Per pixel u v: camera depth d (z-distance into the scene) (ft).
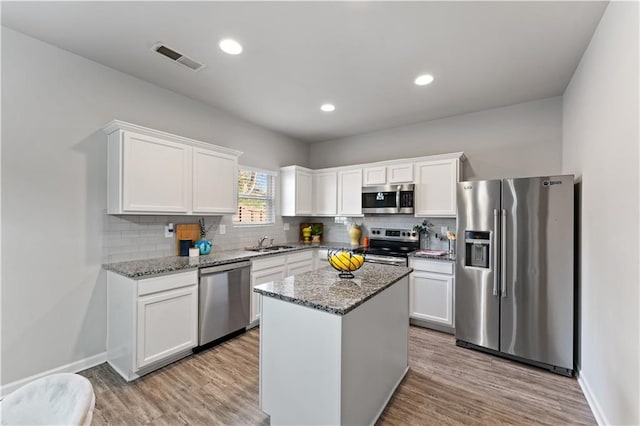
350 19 6.37
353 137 15.38
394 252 11.77
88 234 8.06
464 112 11.89
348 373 4.98
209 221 11.35
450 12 6.12
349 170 14.10
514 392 7.03
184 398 6.71
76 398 2.80
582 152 7.72
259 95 10.37
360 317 5.39
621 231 5.20
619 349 5.24
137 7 6.05
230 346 9.36
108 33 6.95
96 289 8.20
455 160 11.16
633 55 4.76
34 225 7.18
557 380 7.59
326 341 4.94
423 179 11.87
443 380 7.52
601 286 6.18
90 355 8.06
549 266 8.07
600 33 6.28
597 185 6.48
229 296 9.67
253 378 7.52
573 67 8.27
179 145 9.20
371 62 8.16
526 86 9.53
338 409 4.78
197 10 6.12
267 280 11.31
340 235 15.72
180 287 8.27
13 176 6.88
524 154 10.87
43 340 7.29
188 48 7.54
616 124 5.41
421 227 12.72
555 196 8.01
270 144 14.35
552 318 8.00
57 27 6.73
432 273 10.71
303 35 6.96
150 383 7.28
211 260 9.41
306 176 15.02
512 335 8.56
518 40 7.06
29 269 7.10
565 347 7.82
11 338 6.83
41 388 2.94
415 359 8.64
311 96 10.43
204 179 9.93
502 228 8.72
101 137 8.34
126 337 7.52
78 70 7.89
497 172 11.38
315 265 14.11
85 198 8.01
